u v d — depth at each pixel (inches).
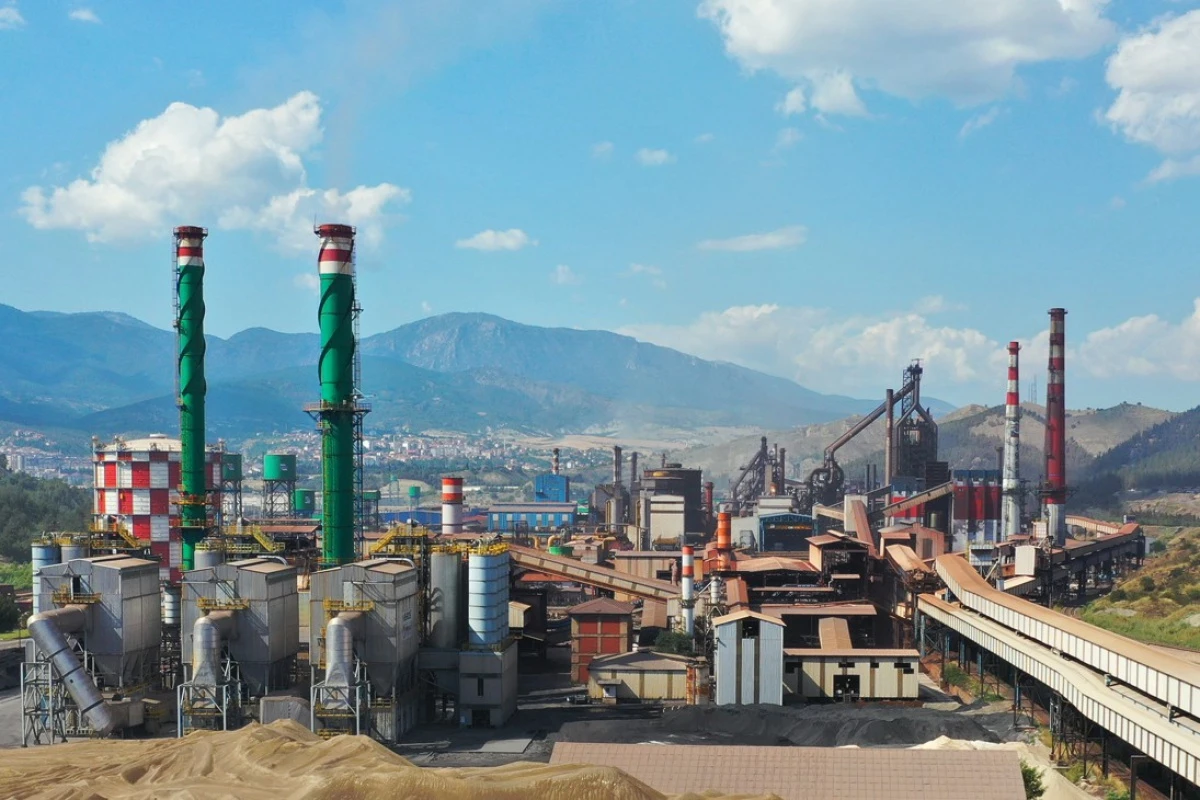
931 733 4111.7
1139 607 7298.2
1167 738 3127.5
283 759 2864.2
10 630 6978.4
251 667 4534.9
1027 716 4608.8
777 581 6786.4
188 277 5989.2
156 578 4852.4
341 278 5354.3
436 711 5083.7
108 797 2760.8
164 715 4626.0
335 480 5319.9
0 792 2901.1
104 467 7091.5
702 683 4992.6
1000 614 5073.8
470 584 4805.6
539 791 2377.0
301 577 5561.0
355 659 4419.3
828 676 5044.3
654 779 2824.8
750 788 2785.4
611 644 5708.7
